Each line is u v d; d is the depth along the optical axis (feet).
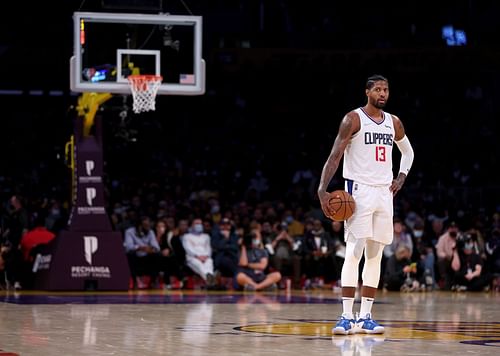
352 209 26.11
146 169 95.81
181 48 52.44
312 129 105.70
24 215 60.80
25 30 98.58
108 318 31.94
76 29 51.01
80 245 55.52
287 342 23.21
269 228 65.92
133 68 51.57
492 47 96.12
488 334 26.20
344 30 108.27
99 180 56.13
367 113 26.81
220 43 103.04
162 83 51.96
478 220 72.08
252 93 107.86
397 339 24.38
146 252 61.31
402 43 107.96
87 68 50.93
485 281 63.93
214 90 107.04
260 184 93.50
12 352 20.58
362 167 26.58
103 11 59.98
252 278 60.49
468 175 96.84
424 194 87.86
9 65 93.86
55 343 22.75
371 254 27.04
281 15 106.42
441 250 65.87
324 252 64.69
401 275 62.59
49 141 98.68
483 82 104.78
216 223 66.54
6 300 44.27
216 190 86.74
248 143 105.29
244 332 26.25
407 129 104.99
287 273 64.64
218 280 61.46
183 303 42.52
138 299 46.14
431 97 105.81
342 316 26.35
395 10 108.17
